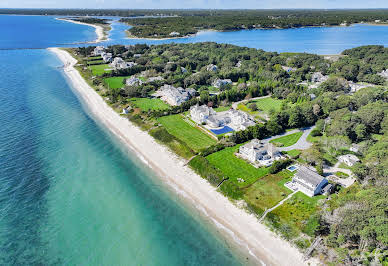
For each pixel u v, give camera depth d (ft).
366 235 186.70
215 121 405.59
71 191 270.67
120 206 254.47
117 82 623.77
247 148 324.60
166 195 270.05
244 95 534.37
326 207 239.50
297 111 407.85
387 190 220.64
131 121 427.74
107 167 312.50
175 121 426.51
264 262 199.93
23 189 267.59
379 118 366.02
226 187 268.82
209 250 211.61
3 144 342.23
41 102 493.36
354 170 273.95
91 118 439.63
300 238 212.23
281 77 649.20
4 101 482.69
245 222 233.14
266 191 264.52
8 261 197.57
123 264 199.82
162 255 207.72
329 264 190.29
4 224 227.20
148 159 329.31
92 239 218.79
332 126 369.71
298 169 282.15
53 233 222.48
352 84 592.60
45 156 325.01
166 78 649.61
